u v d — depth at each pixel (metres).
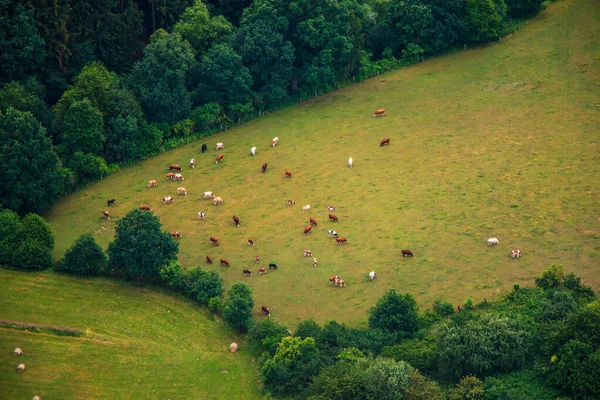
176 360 113.31
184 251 132.88
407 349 108.56
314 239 133.75
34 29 153.38
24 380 109.38
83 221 140.00
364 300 120.94
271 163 153.25
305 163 152.50
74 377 110.19
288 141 159.38
